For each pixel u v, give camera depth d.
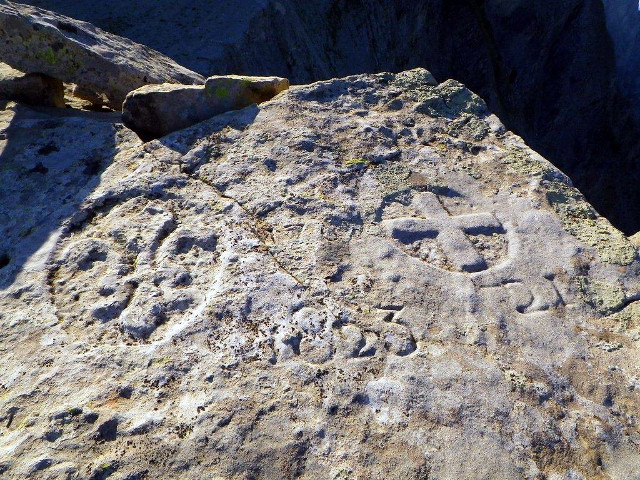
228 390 2.04
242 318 2.26
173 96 3.15
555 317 2.35
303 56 6.77
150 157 2.94
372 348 2.19
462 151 3.04
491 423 2.01
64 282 2.44
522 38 11.18
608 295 2.44
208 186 2.80
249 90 3.23
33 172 2.94
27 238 2.62
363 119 3.13
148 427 1.95
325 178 2.80
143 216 2.67
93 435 1.93
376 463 1.89
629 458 1.98
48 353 2.18
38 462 1.87
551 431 2.01
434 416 2.01
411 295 2.38
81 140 3.12
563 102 12.52
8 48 3.47
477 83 10.84
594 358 2.22
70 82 3.55
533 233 2.66
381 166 2.89
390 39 8.48
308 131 3.01
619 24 13.20
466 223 2.68
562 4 11.32
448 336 2.25
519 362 2.19
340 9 7.57
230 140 3.00
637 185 13.42
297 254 2.49
